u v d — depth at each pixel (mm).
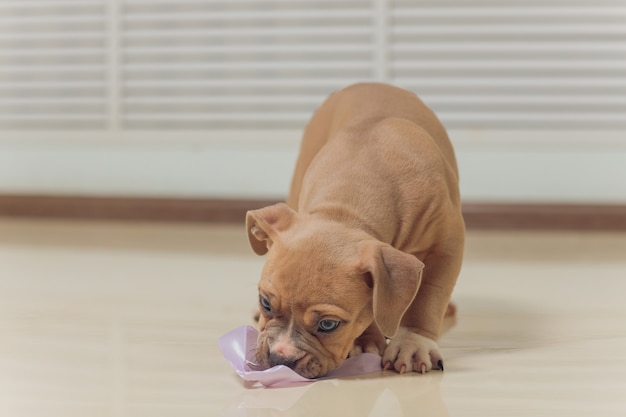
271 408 2381
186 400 2451
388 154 2887
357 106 3246
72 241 5195
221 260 4641
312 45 5824
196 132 5914
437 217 2857
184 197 5879
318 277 2484
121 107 6008
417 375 2688
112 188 6047
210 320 3359
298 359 2506
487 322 3359
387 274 2473
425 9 5703
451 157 3250
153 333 3174
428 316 2838
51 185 6105
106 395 2500
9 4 6016
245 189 5906
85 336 3131
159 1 5879
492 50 5684
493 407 2395
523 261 4660
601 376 2678
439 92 5750
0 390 2545
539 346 3018
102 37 5977
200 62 5934
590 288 3992
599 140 5664
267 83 5863
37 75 6082
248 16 5824
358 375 2680
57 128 6105
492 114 5723
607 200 5699
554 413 2354
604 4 5617
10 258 4652
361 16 5754
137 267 4441
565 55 5672
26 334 3158
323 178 2867
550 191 5715
